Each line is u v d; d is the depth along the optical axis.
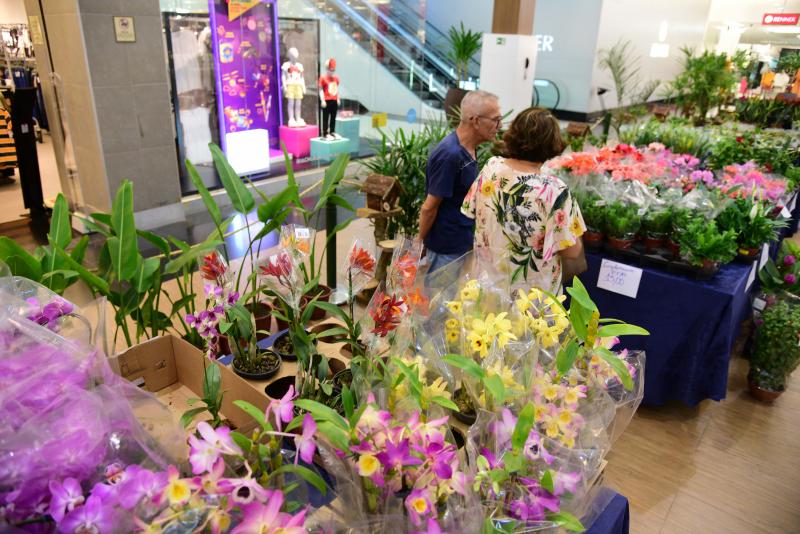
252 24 7.13
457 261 1.81
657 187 3.28
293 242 1.68
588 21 11.05
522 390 1.16
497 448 1.07
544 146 2.10
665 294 2.76
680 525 2.26
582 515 1.13
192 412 1.39
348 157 2.61
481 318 1.33
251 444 0.87
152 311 2.08
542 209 2.10
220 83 6.89
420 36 10.52
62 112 5.14
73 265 1.76
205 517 0.75
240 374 1.69
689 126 5.95
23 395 0.86
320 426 0.87
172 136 5.46
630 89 12.87
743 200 3.02
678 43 14.98
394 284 1.63
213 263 1.75
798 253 3.46
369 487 0.91
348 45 9.00
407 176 3.86
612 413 1.25
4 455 0.76
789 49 9.99
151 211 5.47
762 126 6.29
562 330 1.32
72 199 5.53
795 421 2.97
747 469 2.60
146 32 5.02
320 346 1.87
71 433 0.81
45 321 1.19
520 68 5.74
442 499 0.94
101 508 0.73
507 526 1.00
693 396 2.81
